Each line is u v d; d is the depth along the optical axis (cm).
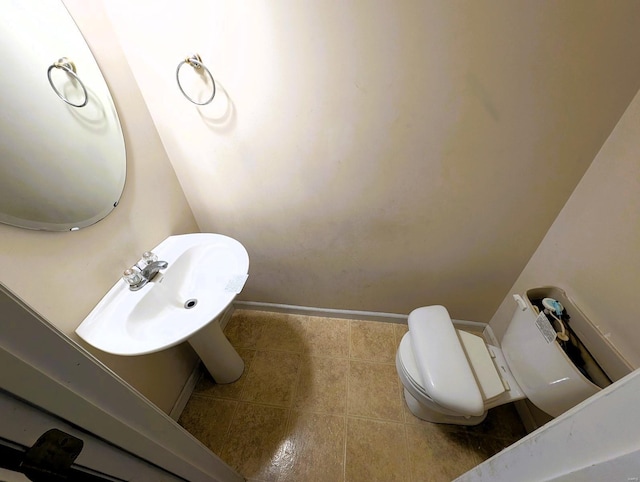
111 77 90
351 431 125
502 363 108
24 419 31
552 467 40
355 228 129
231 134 108
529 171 98
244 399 139
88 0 80
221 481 87
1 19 62
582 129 86
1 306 28
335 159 108
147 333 90
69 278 80
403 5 75
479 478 61
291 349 162
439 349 103
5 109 64
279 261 153
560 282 104
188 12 83
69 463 35
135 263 105
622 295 79
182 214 133
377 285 153
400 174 108
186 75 96
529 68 79
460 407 91
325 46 84
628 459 29
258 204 129
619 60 73
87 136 83
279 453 120
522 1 70
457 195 110
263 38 85
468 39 77
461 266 134
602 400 32
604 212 86
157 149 114
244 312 185
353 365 152
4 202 64
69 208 79
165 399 125
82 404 38
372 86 89
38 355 32
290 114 100
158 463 56
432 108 91
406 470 113
